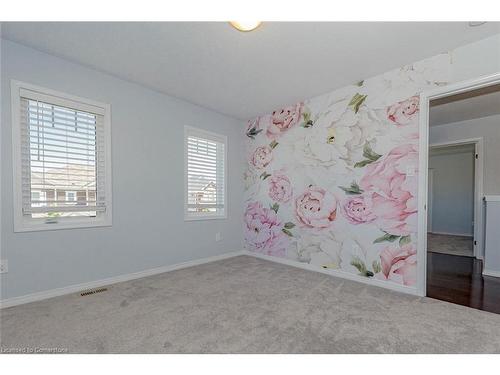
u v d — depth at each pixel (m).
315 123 3.00
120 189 2.56
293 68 2.35
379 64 2.28
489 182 3.64
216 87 2.77
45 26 1.76
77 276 2.26
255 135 3.77
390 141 2.39
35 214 2.10
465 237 5.61
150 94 2.82
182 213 3.12
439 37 1.89
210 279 2.63
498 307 1.97
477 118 3.74
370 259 2.51
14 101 1.95
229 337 1.53
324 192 2.90
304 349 1.42
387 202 2.40
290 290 2.32
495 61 1.88
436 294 2.25
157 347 1.43
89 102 2.34
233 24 1.74
